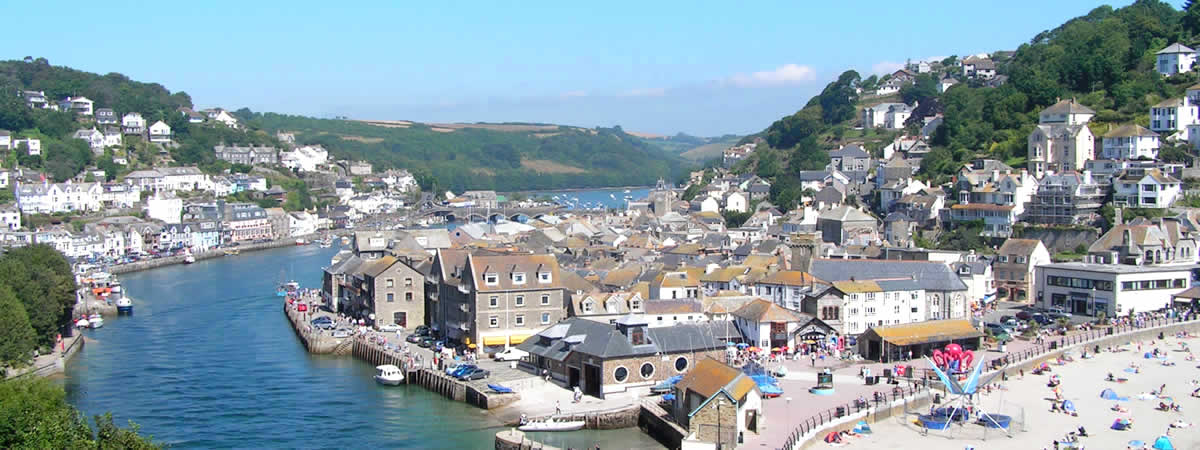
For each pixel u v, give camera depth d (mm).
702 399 134750
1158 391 161500
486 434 149125
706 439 132375
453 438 147500
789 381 164000
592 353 162000
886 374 163750
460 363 181125
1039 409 151000
